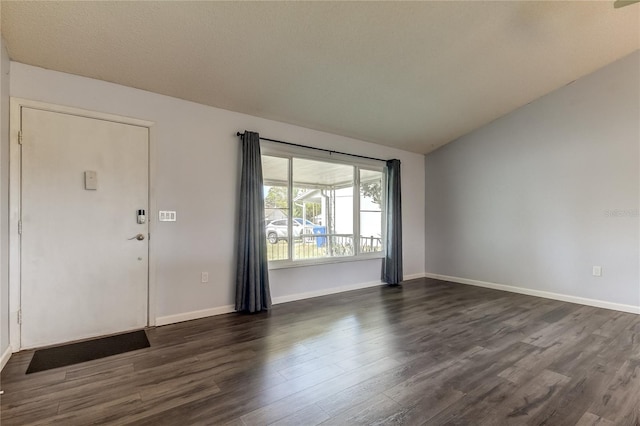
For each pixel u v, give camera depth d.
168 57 2.79
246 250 3.70
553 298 4.38
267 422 1.72
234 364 2.40
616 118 3.86
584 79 4.09
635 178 3.74
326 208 4.80
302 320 3.46
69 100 2.82
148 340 2.87
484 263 5.18
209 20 2.45
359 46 2.93
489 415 1.79
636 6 2.91
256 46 2.78
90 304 2.91
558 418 1.76
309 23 2.59
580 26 3.14
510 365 2.39
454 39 3.02
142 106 3.19
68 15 2.26
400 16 2.64
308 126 4.41
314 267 4.53
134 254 3.13
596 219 4.02
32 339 2.66
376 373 2.27
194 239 3.48
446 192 5.72
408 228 5.80
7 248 2.51
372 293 4.72
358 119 4.36
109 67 2.83
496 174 5.01
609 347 2.72
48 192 2.72
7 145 2.52
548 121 4.43
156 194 3.25
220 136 3.69
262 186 3.84
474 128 5.20
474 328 3.21
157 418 1.75
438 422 1.73
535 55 3.49
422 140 5.35
